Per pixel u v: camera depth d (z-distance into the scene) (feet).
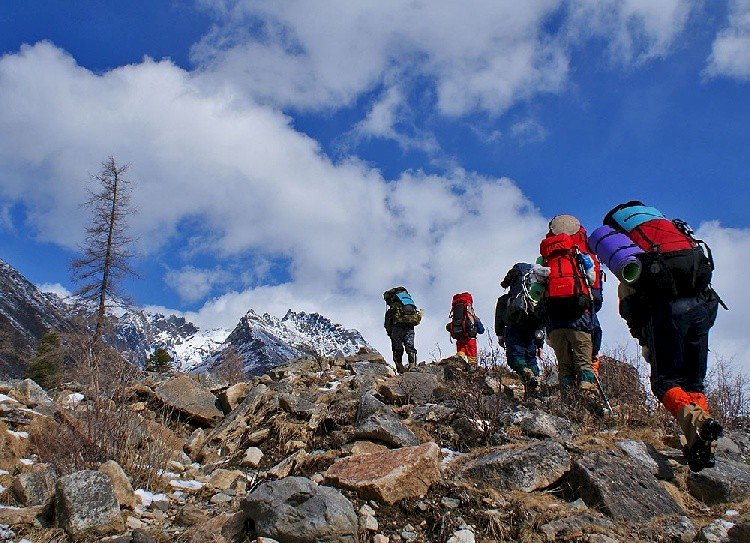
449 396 22.06
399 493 13.75
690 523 13.21
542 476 14.83
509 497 14.12
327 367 33.04
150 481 15.72
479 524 12.97
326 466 16.31
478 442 18.28
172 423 22.57
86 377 19.69
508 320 23.07
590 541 12.15
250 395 22.44
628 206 13.64
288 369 32.32
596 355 21.90
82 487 12.42
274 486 12.28
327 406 20.98
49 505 12.70
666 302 12.49
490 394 22.21
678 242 12.50
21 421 17.51
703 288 12.46
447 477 15.08
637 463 15.61
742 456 18.08
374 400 19.88
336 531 11.50
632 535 12.79
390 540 12.52
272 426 20.15
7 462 15.47
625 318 13.39
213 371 38.37
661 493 14.51
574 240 21.71
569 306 20.21
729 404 22.09
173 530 12.90
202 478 16.98
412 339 34.47
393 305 34.86
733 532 12.10
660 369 12.77
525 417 18.89
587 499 14.16
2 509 12.75
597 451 15.83
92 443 16.26
